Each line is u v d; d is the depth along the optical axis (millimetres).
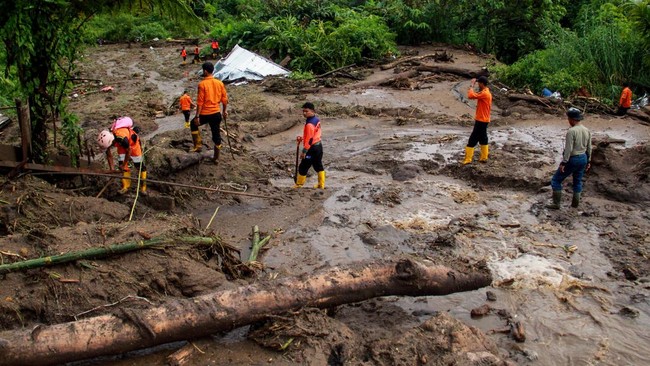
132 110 18156
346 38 25906
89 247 5941
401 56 26938
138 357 5074
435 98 18281
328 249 7477
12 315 5234
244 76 23500
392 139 13359
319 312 5480
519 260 7109
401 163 11125
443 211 8828
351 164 11492
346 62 25469
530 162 10805
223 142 12070
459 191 9703
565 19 31562
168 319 5012
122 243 5996
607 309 6023
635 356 5250
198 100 9953
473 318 5883
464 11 30781
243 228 8211
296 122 15477
